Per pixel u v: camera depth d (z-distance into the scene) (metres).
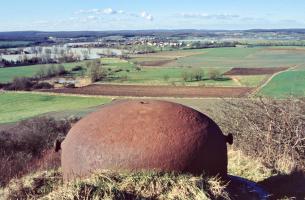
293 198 6.68
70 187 4.82
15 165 11.27
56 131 19.27
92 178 4.94
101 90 60.03
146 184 4.84
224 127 10.71
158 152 4.98
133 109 5.39
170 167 4.98
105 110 5.61
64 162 5.52
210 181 5.02
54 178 5.95
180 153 5.02
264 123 9.61
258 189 5.77
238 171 8.45
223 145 5.52
